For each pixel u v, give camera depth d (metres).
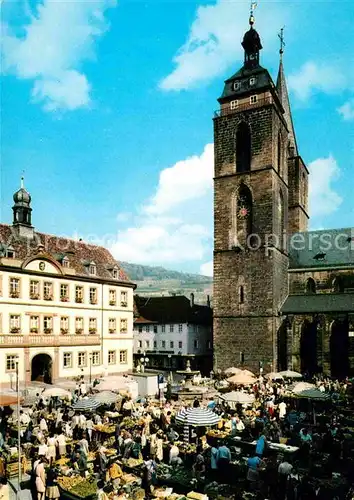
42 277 55.66
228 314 68.38
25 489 20.89
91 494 18.67
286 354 65.75
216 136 72.81
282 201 74.44
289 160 85.06
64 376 57.31
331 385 50.12
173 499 17.72
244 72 72.81
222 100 73.38
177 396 44.09
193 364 84.81
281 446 23.66
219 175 72.00
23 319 52.78
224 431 28.53
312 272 75.00
